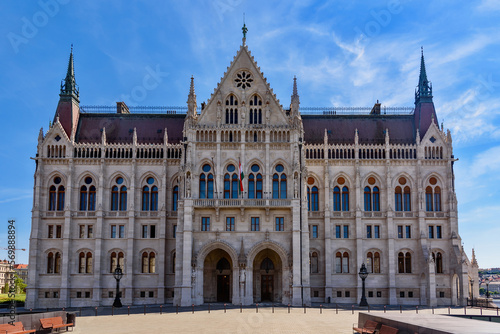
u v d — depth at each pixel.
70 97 99.81
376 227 93.75
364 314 46.31
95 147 95.38
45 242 92.12
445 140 95.31
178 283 83.62
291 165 87.25
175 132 100.31
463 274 87.88
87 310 75.44
